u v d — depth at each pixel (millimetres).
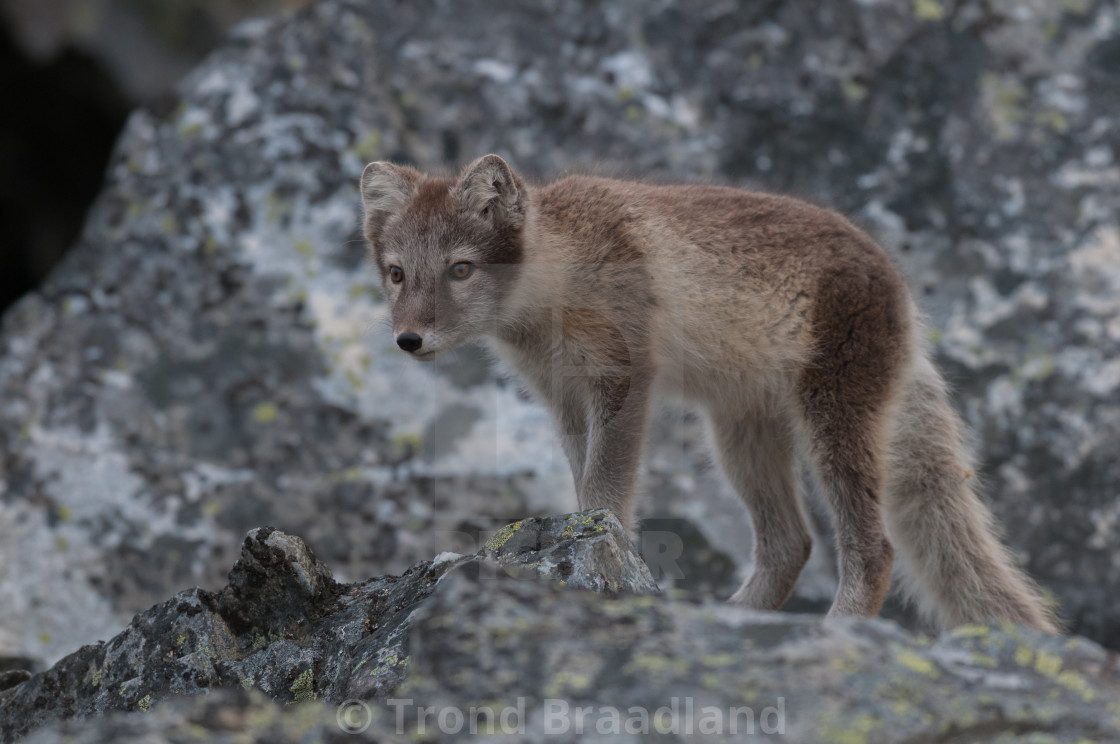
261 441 12578
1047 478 12016
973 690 4125
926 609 8367
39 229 19344
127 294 13539
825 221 7754
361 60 14703
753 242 7543
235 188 13969
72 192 19516
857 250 7609
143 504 12203
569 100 14492
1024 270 13023
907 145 14008
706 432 8352
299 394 12797
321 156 14070
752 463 8023
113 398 12852
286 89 14562
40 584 11672
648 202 7676
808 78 14531
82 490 12273
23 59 18156
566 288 7332
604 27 15047
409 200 7676
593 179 8023
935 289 13023
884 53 14586
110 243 13914
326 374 12883
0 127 18688
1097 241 13156
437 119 14398
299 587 5969
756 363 7570
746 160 14109
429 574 5852
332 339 13062
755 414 7887
